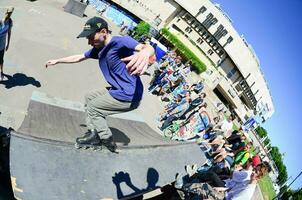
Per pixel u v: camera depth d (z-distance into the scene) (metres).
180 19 59.72
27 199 4.71
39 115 9.08
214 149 11.73
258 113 71.19
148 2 56.16
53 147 5.74
